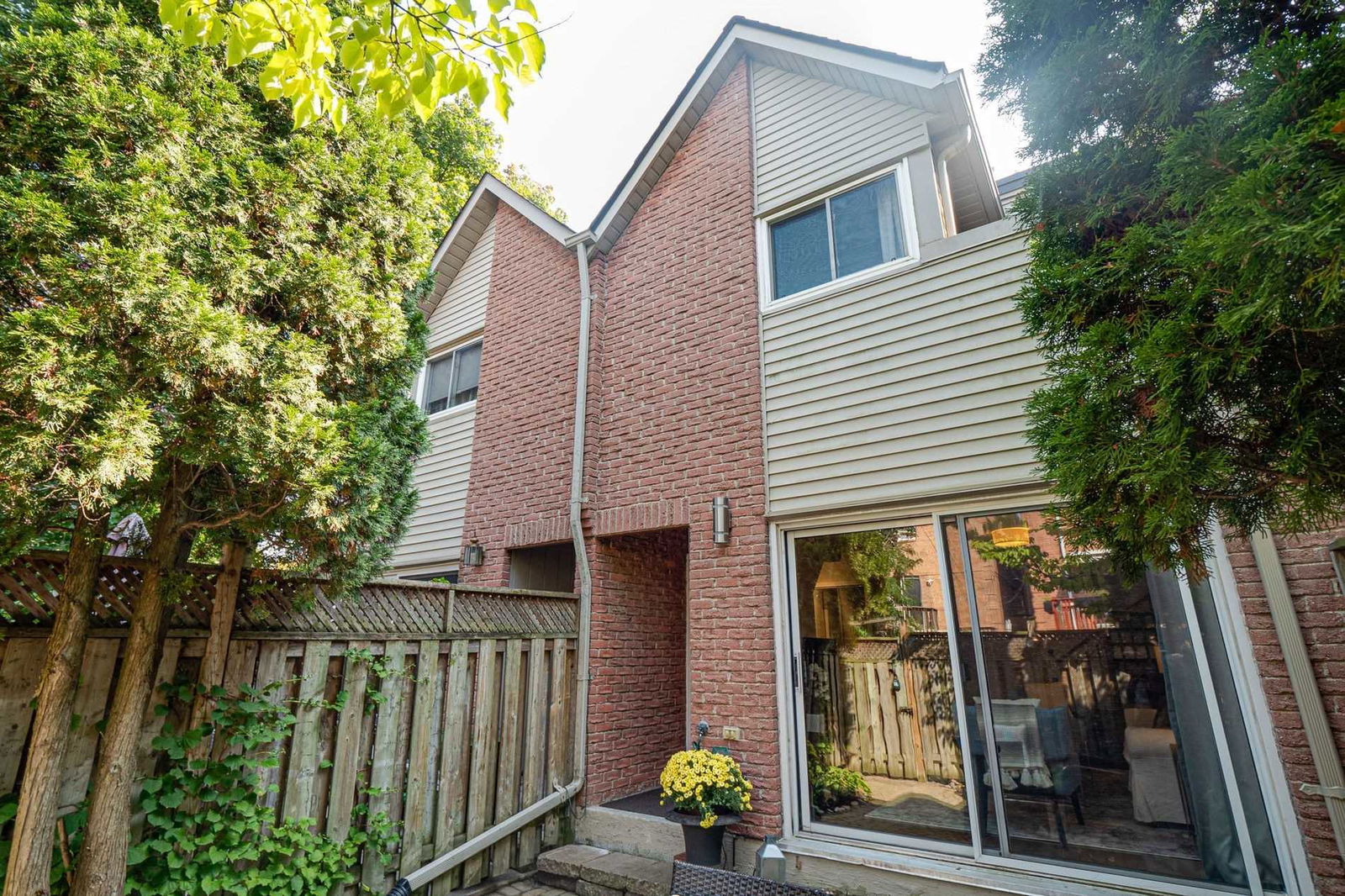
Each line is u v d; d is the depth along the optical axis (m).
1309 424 1.98
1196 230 2.08
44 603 3.27
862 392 5.45
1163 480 2.16
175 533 3.32
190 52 3.15
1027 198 2.87
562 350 7.66
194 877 3.42
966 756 4.42
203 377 2.77
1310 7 2.12
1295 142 1.73
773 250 6.49
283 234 3.32
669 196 7.25
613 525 6.49
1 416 2.28
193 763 3.57
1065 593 4.35
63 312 2.37
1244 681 3.72
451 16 2.35
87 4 3.27
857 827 4.70
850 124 6.29
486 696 5.30
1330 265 1.64
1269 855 3.55
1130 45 2.50
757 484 5.67
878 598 5.02
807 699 5.12
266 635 3.99
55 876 3.03
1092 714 4.12
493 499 7.74
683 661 7.34
